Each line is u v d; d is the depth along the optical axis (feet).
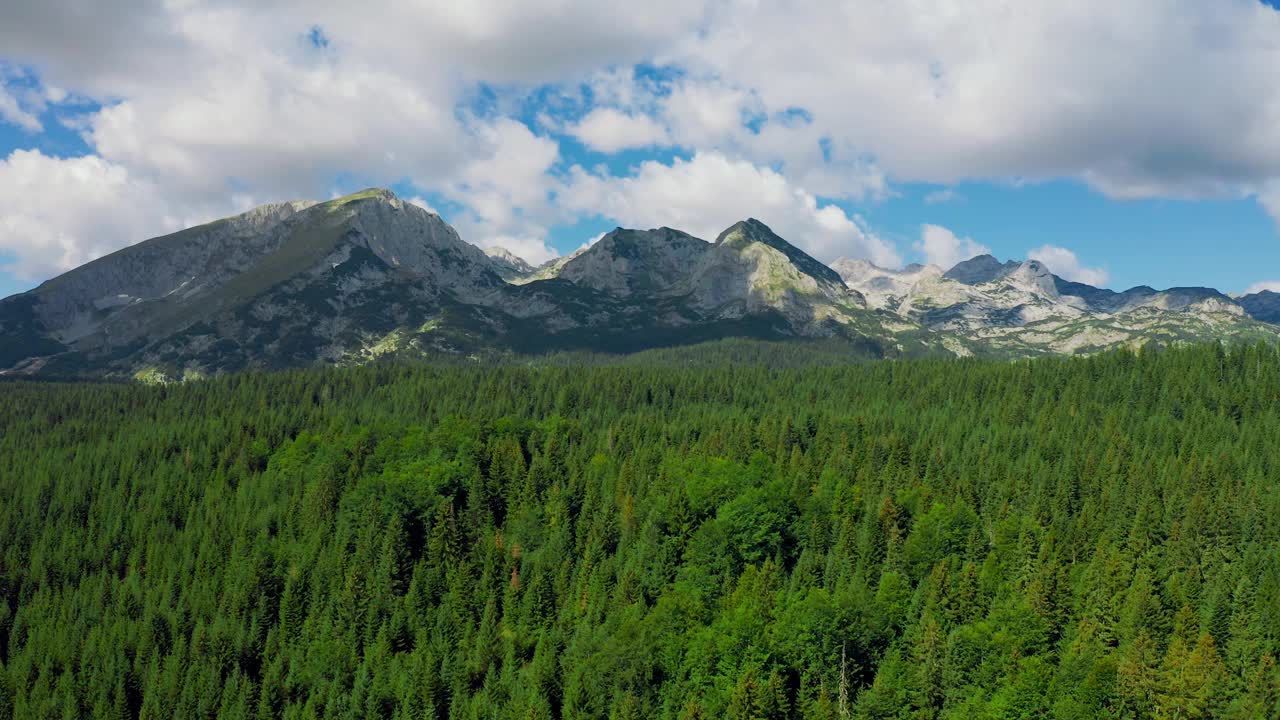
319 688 530.68
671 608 497.87
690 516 611.47
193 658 558.56
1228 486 611.47
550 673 481.05
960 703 415.03
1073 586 500.33
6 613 641.40
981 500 641.81
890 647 461.37
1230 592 483.92
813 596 463.01
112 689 549.13
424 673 497.46
